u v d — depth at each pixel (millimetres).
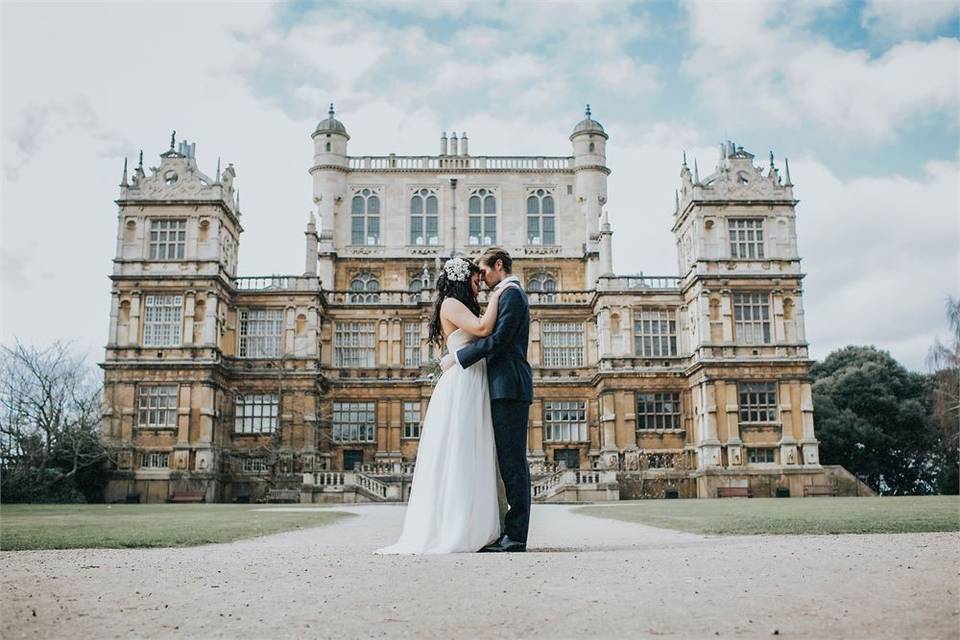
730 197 63250
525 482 11250
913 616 6176
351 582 8016
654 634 5793
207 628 6137
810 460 60469
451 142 74375
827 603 6688
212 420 60125
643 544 12750
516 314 11258
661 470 61938
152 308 61219
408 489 54531
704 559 9539
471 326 11367
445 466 11102
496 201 73375
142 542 14047
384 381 66375
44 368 57031
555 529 18828
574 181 73625
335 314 67812
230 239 66062
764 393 61719
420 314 67625
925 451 78500
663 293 66000
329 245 70688
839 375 82688
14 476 53469
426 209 73188
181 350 60344
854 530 14711
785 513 21672
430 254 71875
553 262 72000
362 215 72812
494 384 11234
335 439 66125
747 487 59844
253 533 16953
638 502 43344
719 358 61281
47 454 54625
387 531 19062
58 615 6637
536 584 7734
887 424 78688
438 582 7906
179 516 26844
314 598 7211
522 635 5797
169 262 61375
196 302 61188
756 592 7207
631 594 7180
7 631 6086
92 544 13734
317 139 72812
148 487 58219
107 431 58938
